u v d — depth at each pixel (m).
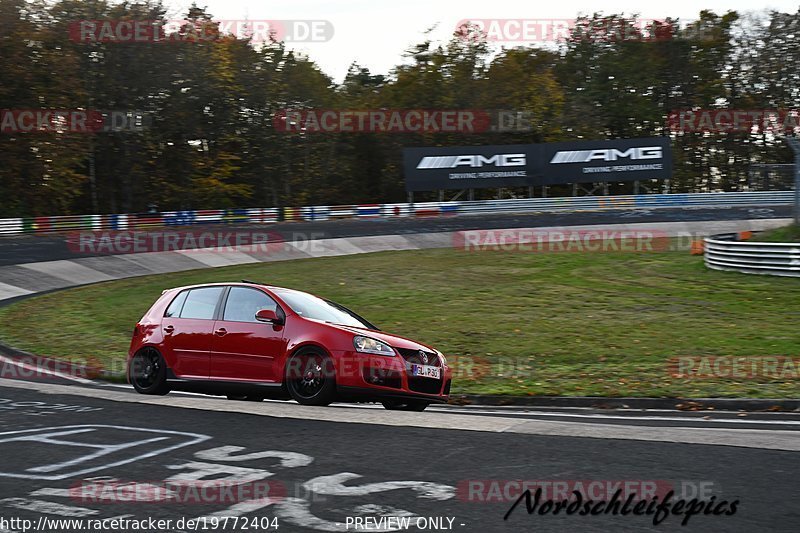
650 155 103.75
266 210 95.69
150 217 89.19
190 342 19.83
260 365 18.77
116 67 106.62
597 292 47.38
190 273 61.47
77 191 105.88
